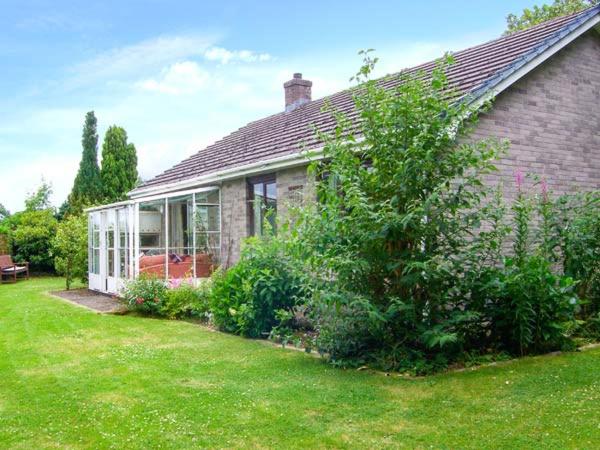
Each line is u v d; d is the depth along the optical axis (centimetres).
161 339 1024
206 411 582
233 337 1044
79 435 527
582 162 1196
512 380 667
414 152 749
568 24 1149
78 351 918
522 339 794
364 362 773
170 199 1623
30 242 2919
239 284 1077
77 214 3303
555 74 1167
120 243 1744
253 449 484
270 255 1059
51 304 1634
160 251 1667
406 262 746
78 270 2153
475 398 602
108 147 3772
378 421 543
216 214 1653
